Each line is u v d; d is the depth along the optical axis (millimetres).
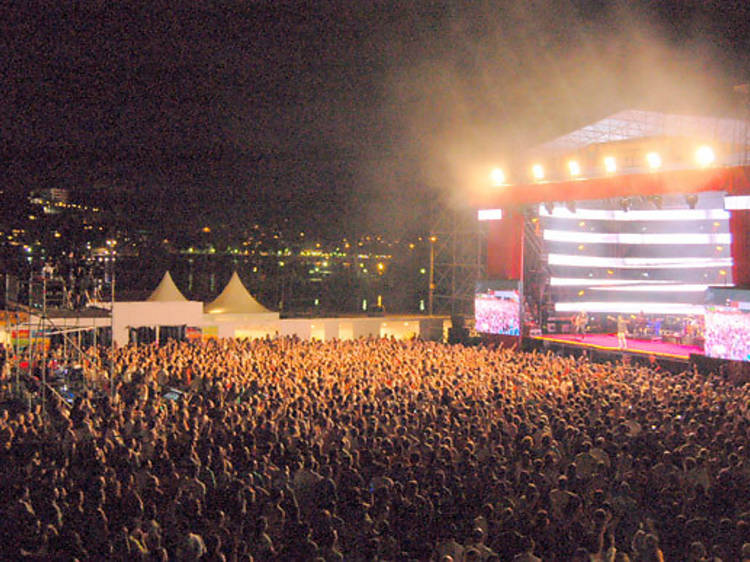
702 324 34938
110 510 9828
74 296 25219
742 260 28250
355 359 25688
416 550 8688
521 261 37500
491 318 37812
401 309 65375
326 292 76688
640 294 43250
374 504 10258
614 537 9500
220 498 9906
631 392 19734
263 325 40125
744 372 26000
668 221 42156
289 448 13203
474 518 9891
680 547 9227
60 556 8414
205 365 23094
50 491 10156
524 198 36156
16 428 14016
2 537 8758
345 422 14844
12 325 25531
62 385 21344
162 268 75188
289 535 8781
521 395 19203
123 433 14617
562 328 40156
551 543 8867
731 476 11094
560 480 10750
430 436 13531
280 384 20016
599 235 42781
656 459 12969
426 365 24484
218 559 8172
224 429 14273
